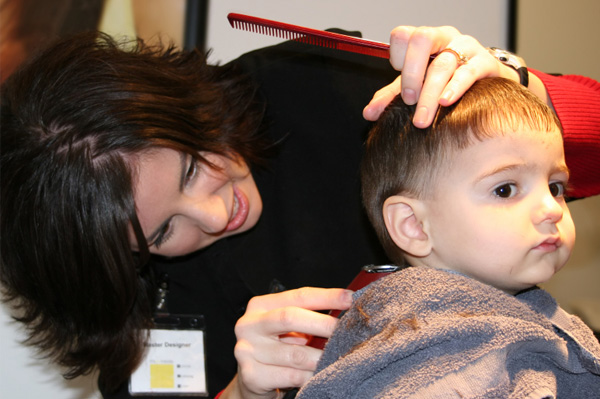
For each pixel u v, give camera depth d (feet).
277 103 3.77
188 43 5.19
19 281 3.03
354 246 3.67
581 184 3.46
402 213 2.68
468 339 2.05
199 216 2.88
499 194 2.39
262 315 2.74
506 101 2.47
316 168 3.74
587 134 3.05
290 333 2.94
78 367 3.67
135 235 2.81
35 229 2.77
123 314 3.10
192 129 2.85
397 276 2.39
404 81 2.45
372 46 2.62
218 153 3.00
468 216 2.41
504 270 2.37
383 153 2.80
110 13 5.02
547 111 2.51
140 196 2.75
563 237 2.37
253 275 3.67
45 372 5.07
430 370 2.01
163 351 3.87
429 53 2.44
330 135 3.73
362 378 2.10
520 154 2.34
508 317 2.14
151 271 3.69
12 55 4.77
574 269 6.11
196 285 3.83
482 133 2.41
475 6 5.70
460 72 2.46
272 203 3.77
